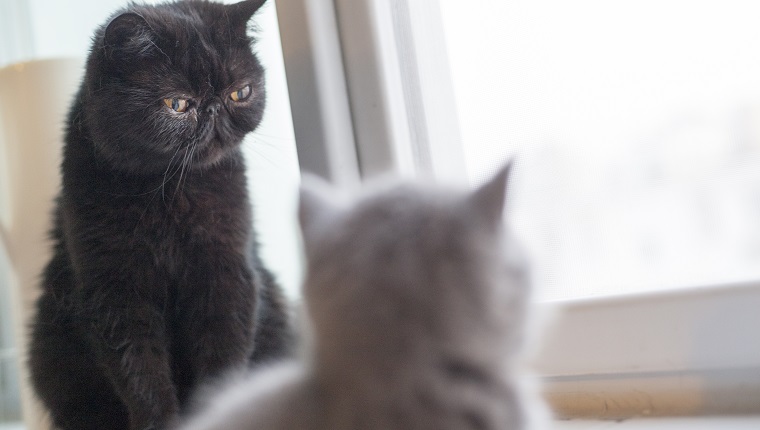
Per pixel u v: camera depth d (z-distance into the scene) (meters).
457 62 0.85
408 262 0.66
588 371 0.79
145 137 0.87
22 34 1.06
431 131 0.86
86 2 1.02
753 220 0.75
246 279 0.88
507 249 0.68
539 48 0.82
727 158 0.76
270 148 0.94
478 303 0.66
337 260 0.67
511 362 0.67
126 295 0.86
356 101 0.88
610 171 0.79
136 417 0.86
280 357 0.90
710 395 0.75
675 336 0.76
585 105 0.80
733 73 0.76
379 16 0.88
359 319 0.65
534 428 0.67
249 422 0.67
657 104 0.78
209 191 0.88
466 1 0.85
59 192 0.91
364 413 0.64
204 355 0.88
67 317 0.89
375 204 0.68
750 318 0.74
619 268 0.79
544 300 0.75
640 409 0.77
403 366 0.65
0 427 1.05
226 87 0.89
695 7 0.77
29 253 0.97
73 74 0.99
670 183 0.78
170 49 0.87
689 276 0.77
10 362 1.07
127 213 0.86
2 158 0.99
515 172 0.70
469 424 0.65
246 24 0.91
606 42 0.79
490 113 0.84
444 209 0.67
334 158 0.88
